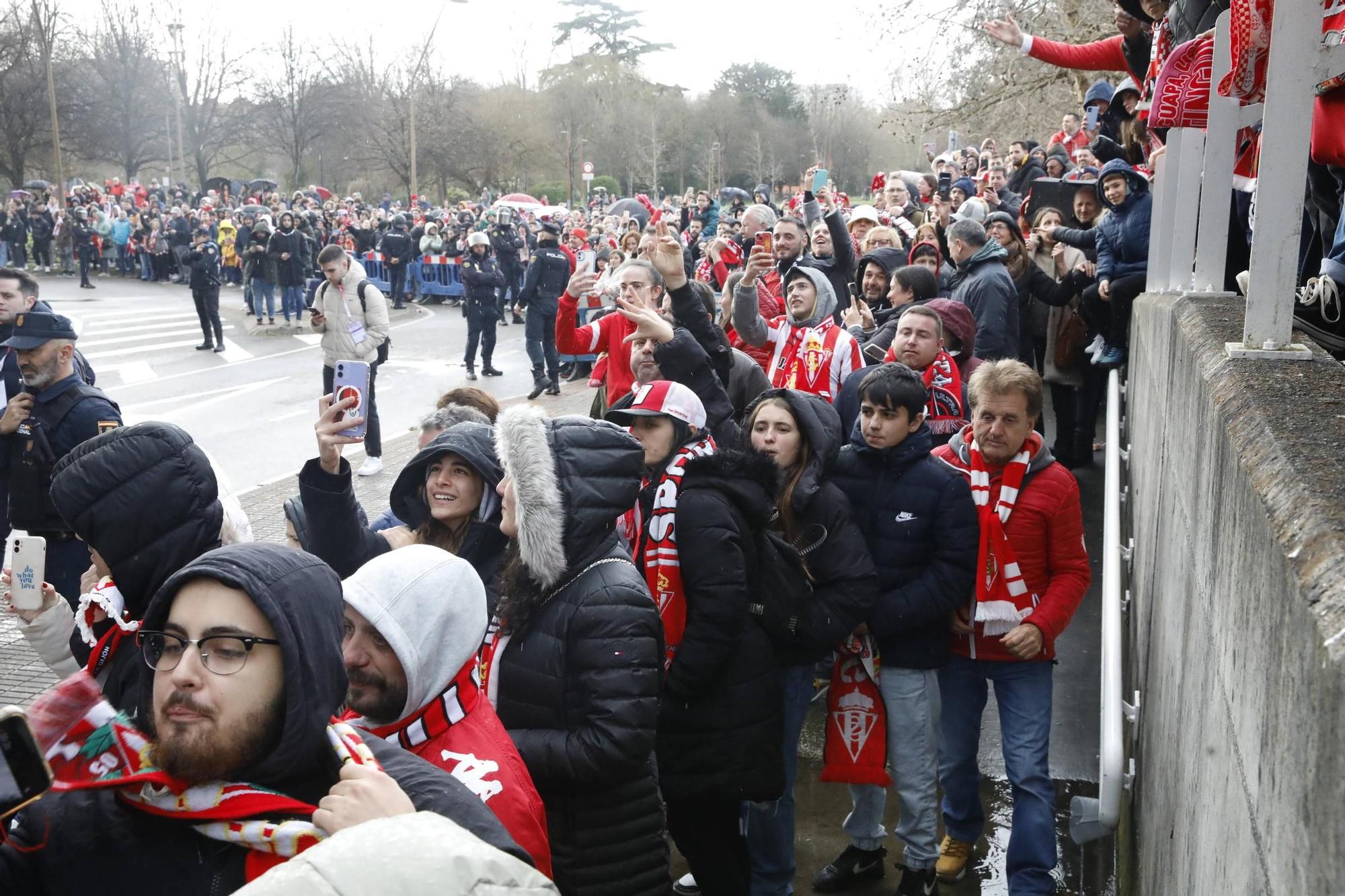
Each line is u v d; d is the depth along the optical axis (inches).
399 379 620.7
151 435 99.7
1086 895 159.8
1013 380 147.0
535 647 114.0
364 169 1945.1
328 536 122.4
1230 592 67.1
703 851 139.5
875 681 153.8
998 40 275.0
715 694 134.1
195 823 64.8
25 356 193.8
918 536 150.3
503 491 119.6
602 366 277.3
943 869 160.9
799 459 150.3
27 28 1653.5
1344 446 59.2
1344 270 102.8
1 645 249.1
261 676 66.1
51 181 1914.4
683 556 133.6
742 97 2289.6
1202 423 89.0
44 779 60.6
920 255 289.3
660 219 189.3
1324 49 83.0
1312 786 41.3
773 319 287.1
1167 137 209.2
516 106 1967.3
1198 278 147.2
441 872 51.9
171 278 1250.6
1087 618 249.4
